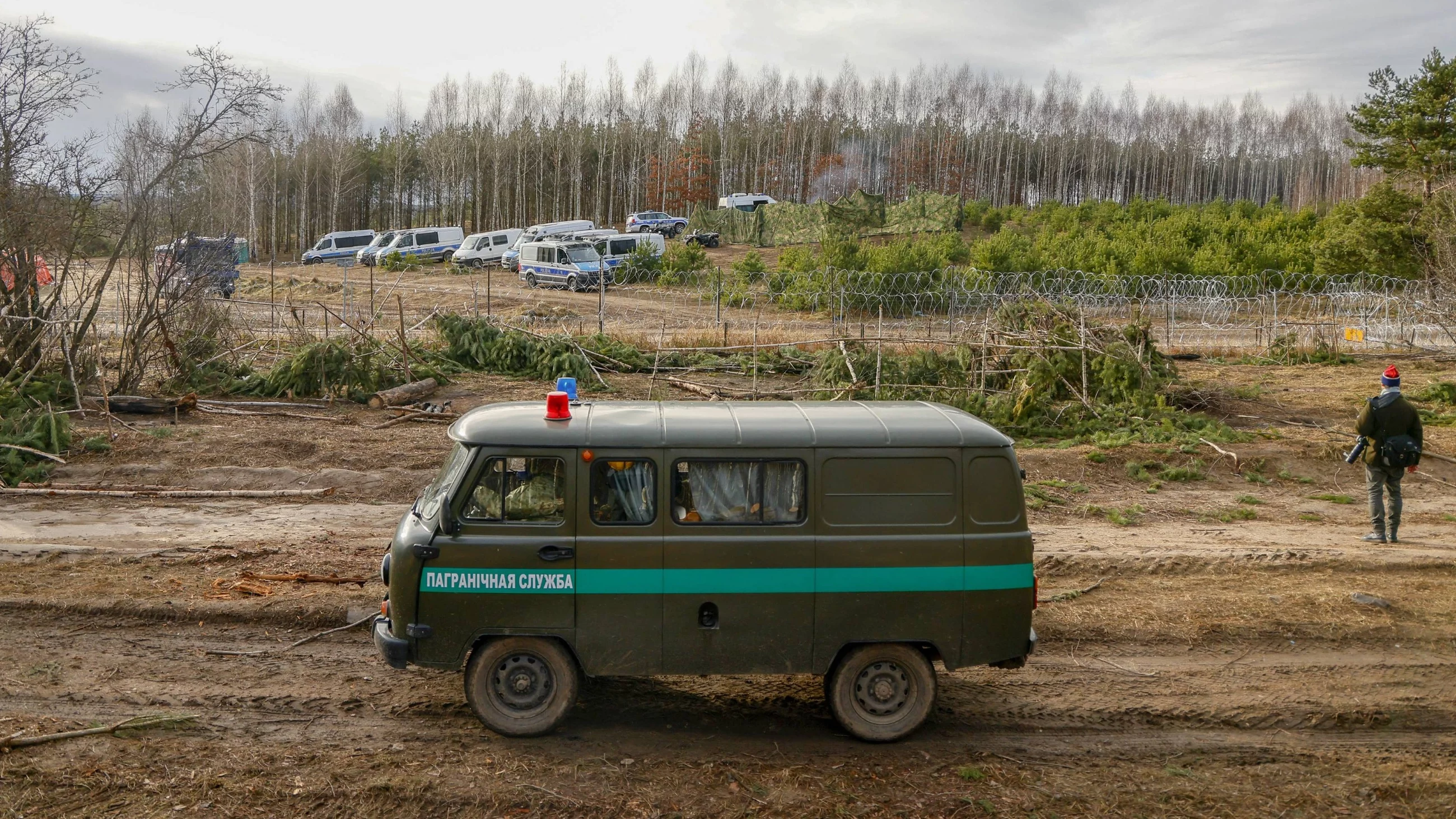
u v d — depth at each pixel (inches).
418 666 264.5
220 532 449.1
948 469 265.9
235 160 2532.0
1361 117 1515.7
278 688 297.4
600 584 261.3
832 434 265.3
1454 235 1054.4
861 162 3843.5
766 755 263.9
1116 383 687.1
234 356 807.1
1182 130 4379.9
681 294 1593.3
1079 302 1188.5
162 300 805.2
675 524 262.4
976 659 267.1
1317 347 1030.4
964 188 3656.5
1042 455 600.7
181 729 270.5
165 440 581.6
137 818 224.5
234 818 226.4
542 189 3316.9
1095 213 2534.5
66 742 258.7
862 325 834.8
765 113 3772.1
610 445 261.9
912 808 236.7
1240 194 4532.5
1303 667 329.7
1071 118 4325.8
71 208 675.4
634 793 241.0
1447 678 321.4
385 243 2169.0
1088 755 269.9
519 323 1224.2
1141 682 317.1
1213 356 1048.8
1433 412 750.5
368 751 259.9
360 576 390.6
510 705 268.8
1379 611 374.0
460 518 262.7
